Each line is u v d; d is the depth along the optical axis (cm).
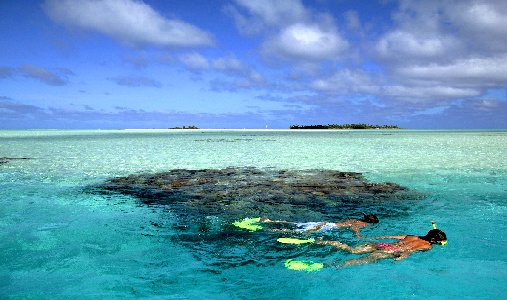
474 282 540
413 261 615
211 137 5319
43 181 1362
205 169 1678
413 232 779
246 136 5797
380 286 527
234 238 734
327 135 6197
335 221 855
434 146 3100
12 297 493
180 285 534
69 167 1748
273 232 770
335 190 1192
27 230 787
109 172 1584
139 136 5594
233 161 2005
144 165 1828
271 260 623
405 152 2528
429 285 531
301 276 561
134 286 531
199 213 924
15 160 2017
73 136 5316
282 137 5328
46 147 2981
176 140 4303
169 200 1064
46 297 495
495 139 4316
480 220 868
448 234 759
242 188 1227
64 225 825
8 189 1220
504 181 1359
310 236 743
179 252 662
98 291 514
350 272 573
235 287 528
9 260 623
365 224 824
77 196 1120
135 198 1091
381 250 658
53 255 648
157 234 762
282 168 1706
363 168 1700
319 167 1744
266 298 496
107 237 744
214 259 629
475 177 1442
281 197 1097
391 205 1010
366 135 6112
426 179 1400
